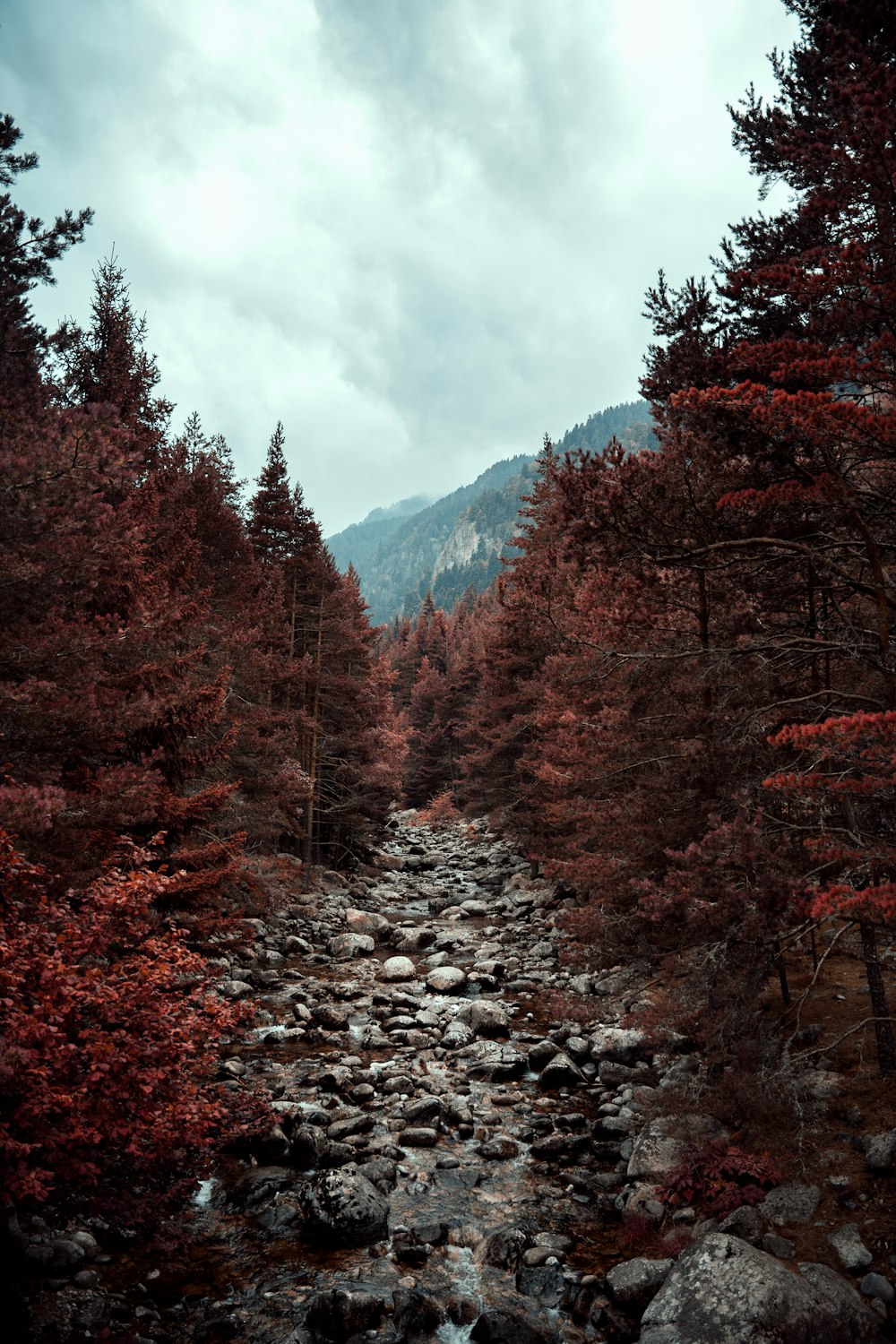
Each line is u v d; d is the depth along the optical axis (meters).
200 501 26.67
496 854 39.62
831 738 6.20
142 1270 7.86
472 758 35.62
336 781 33.59
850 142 7.48
